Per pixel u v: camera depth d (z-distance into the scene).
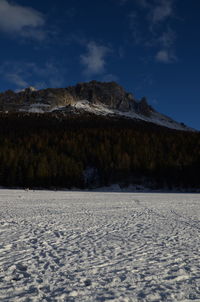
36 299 5.12
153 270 6.95
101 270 6.88
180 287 5.88
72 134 104.94
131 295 5.39
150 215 18.22
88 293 5.45
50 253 8.35
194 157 79.81
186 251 8.87
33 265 7.15
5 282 5.95
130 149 88.06
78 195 41.75
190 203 28.92
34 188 69.44
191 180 75.12
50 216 16.55
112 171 79.50
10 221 14.10
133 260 7.78
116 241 10.19
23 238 10.25
